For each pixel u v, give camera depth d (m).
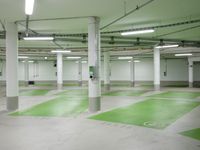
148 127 6.16
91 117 7.58
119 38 12.86
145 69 26.67
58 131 5.80
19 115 8.05
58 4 6.64
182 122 6.70
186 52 19.31
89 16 8.19
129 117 7.54
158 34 12.02
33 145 4.72
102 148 4.50
